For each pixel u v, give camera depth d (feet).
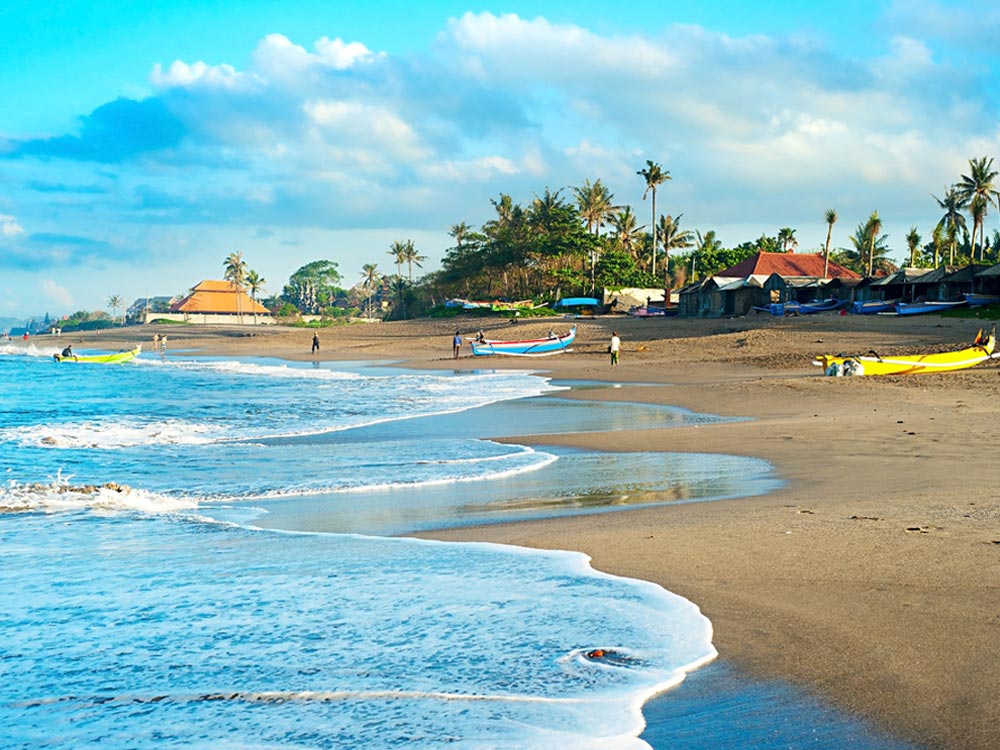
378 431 69.00
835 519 29.37
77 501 37.73
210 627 19.22
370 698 15.15
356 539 29.09
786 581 21.61
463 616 19.60
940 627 17.84
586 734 13.57
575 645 17.49
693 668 16.12
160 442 62.85
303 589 22.27
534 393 105.70
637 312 295.48
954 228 304.09
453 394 107.45
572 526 30.32
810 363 132.77
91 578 23.81
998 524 27.73
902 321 179.01
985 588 20.49
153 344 315.58
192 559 26.21
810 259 289.74
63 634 18.89
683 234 381.40
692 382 115.96
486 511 34.47
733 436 58.08
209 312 566.36
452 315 334.65
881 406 73.56
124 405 97.66
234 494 40.11
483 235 391.45
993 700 14.32
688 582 21.89
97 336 401.08
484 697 15.05
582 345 203.62
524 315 307.78
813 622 18.39
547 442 59.16
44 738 13.91
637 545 26.37
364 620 19.49
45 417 83.92
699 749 13.01
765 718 13.98
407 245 539.70
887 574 21.91
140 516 34.32
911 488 35.88
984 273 193.57
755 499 34.88
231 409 91.25
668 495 37.11
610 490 39.04
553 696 15.05
